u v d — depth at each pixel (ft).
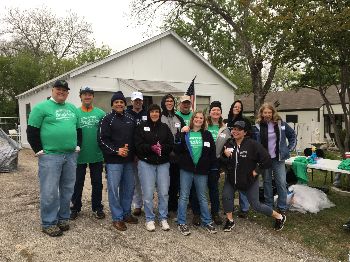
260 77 49.32
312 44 23.45
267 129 18.13
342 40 22.50
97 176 17.58
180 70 51.03
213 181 17.53
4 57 92.02
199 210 17.54
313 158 22.95
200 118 16.19
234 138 16.83
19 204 20.51
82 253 13.78
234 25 50.42
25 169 33.63
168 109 17.95
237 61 81.15
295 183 22.82
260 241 15.52
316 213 19.25
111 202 16.30
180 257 13.62
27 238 15.16
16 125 75.82
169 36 49.42
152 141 15.98
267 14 24.09
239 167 16.14
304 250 14.64
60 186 15.96
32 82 92.53
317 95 86.02
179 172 17.80
